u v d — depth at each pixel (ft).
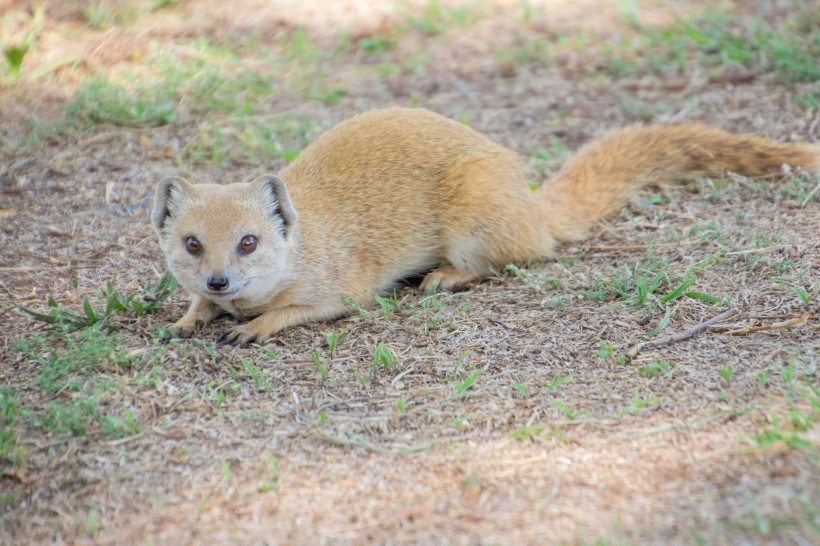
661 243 35.83
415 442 25.91
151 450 25.99
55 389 28.14
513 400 27.43
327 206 34.14
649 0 58.75
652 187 40.45
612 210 38.68
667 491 22.89
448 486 23.95
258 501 23.86
